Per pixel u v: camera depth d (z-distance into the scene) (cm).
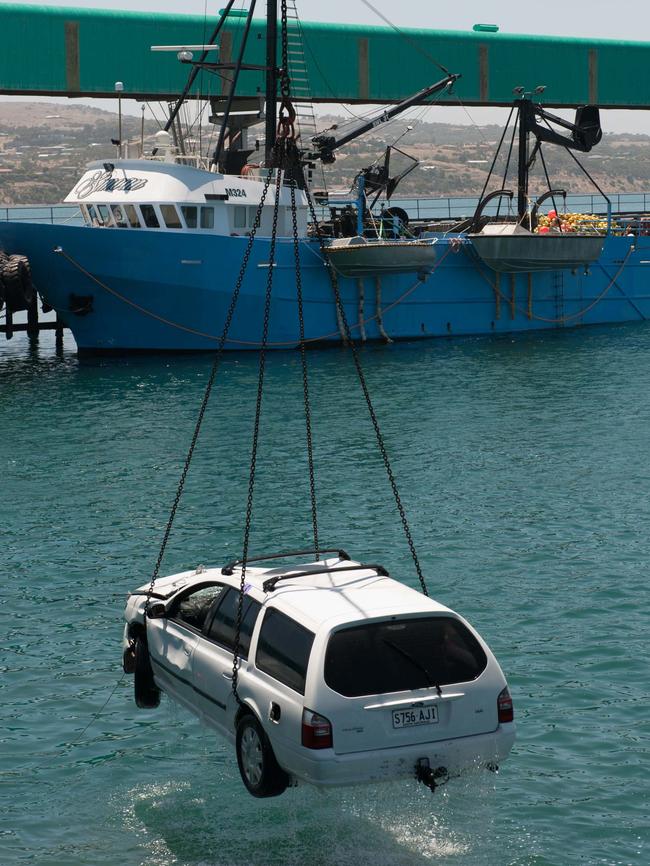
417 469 3027
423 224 6612
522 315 6144
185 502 2695
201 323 5266
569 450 3256
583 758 1289
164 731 1366
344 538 2342
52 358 5462
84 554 2250
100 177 5253
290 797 1124
